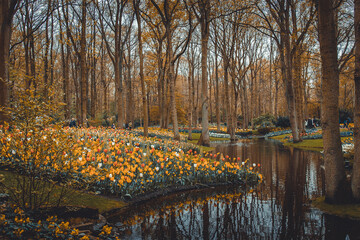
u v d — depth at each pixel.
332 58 6.14
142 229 5.02
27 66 17.97
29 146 4.44
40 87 4.59
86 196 6.20
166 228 5.08
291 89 21.62
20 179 5.58
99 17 21.02
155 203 6.77
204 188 8.50
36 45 23.97
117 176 6.88
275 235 4.73
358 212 5.61
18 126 4.45
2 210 3.85
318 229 4.96
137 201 6.75
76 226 4.62
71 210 5.02
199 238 4.61
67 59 23.06
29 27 18.42
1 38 10.14
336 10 14.68
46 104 4.47
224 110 58.62
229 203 6.81
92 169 5.55
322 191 7.75
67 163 4.89
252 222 5.39
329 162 6.28
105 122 30.44
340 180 6.20
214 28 27.36
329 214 5.78
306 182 8.96
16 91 4.61
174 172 8.41
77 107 24.62
